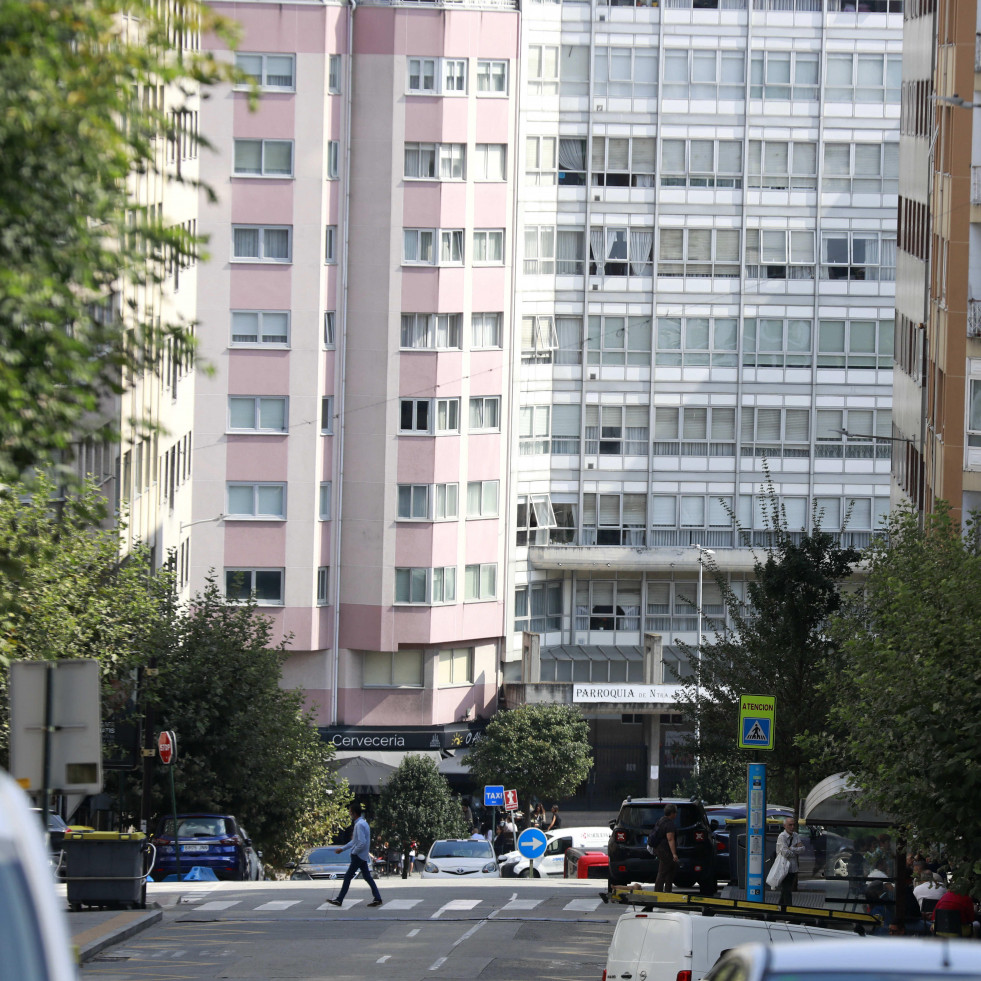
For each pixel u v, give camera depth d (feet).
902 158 577.02
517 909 303.89
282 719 460.55
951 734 195.72
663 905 161.27
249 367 651.66
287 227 652.89
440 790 622.13
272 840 481.05
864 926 163.32
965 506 414.00
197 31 110.52
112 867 278.46
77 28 104.68
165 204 529.86
